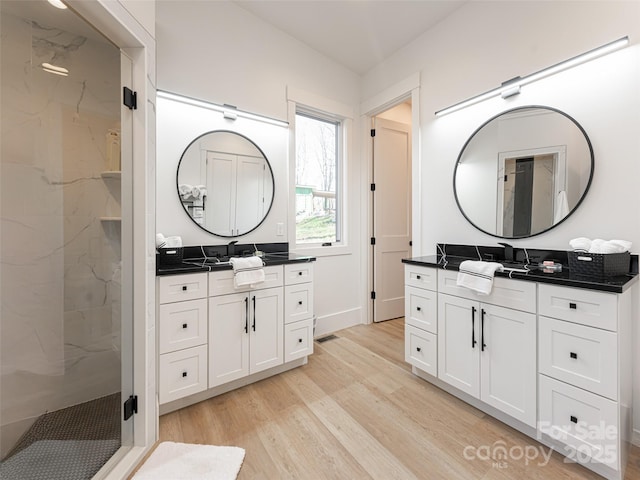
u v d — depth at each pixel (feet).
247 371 6.51
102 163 5.60
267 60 8.50
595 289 4.09
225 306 6.18
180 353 5.61
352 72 10.68
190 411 5.74
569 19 5.61
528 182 6.33
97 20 4.15
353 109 10.71
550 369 4.59
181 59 7.07
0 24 4.78
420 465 4.41
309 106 9.45
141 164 4.81
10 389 4.86
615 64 5.07
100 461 4.39
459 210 7.73
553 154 5.91
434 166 8.34
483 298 5.49
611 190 5.14
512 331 5.07
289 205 9.05
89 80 5.42
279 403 6.00
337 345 9.04
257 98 8.32
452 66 7.82
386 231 11.36
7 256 4.88
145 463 4.43
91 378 5.51
